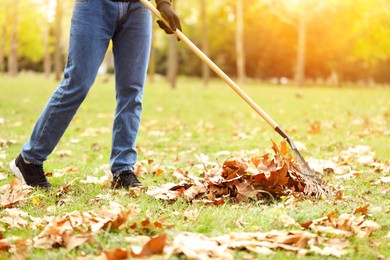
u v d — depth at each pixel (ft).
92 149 19.10
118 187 12.57
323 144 19.16
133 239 8.56
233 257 8.04
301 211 9.97
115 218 9.52
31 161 12.26
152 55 85.76
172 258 7.70
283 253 8.30
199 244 8.10
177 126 26.68
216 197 11.64
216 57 133.80
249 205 10.99
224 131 24.85
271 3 93.50
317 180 11.93
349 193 11.90
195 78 139.54
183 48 132.36
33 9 97.96
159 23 12.23
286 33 122.01
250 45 126.11
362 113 33.01
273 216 9.77
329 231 9.06
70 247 8.35
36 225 9.54
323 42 114.73
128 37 12.32
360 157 15.75
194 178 12.69
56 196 11.91
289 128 24.93
